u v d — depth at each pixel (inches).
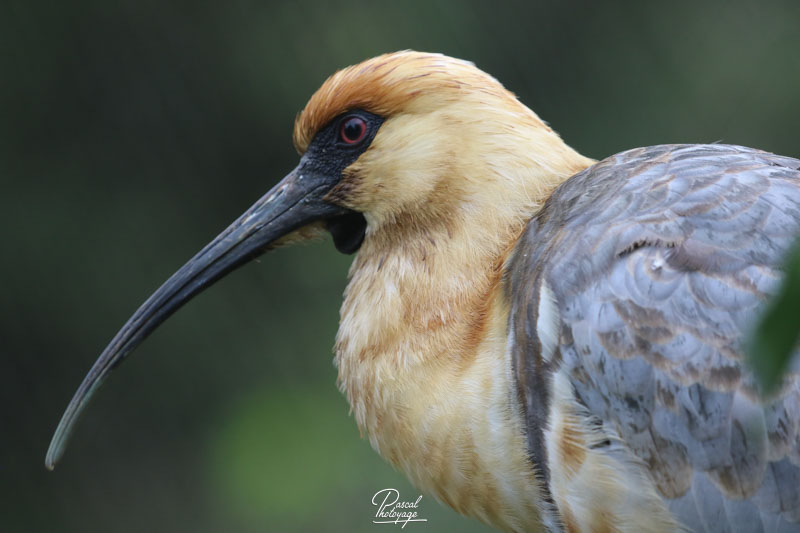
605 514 201.6
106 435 526.3
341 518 476.1
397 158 241.4
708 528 192.4
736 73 538.6
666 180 208.4
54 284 525.3
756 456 187.5
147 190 536.1
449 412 216.1
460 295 226.8
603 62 538.6
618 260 200.5
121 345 269.3
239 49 532.1
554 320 203.8
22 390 523.8
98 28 535.2
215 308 520.1
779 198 198.1
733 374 188.1
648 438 195.0
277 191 262.7
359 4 525.3
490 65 529.7
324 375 509.0
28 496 519.8
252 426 504.1
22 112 529.3
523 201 235.0
